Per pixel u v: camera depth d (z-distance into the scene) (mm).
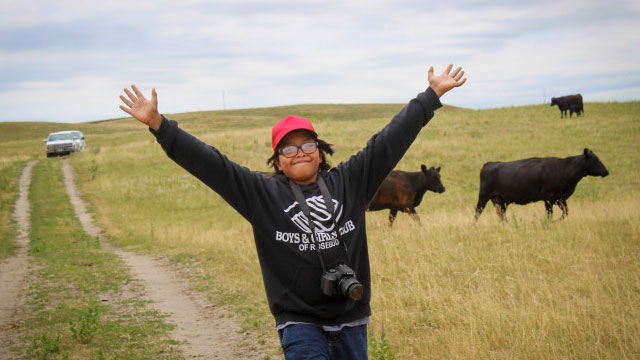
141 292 9586
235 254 12250
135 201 25047
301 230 2717
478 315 5766
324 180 2875
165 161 33656
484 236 10492
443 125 39406
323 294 2709
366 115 93562
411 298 6957
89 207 24109
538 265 7926
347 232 2783
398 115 2959
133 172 31422
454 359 4801
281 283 2752
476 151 30562
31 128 89000
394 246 10156
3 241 16266
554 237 9656
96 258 13617
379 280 8117
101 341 6547
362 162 2906
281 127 2848
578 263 7773
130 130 83188
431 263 8625
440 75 2980
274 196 2764
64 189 27984
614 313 5484
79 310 8086
